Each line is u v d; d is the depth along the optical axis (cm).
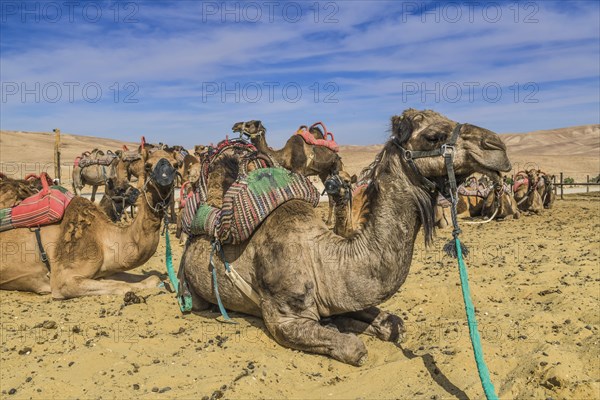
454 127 505
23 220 809
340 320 625
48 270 818
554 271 926
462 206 1838
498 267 984
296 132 1464
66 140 12394
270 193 605
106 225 829
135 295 761
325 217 1781
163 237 1392
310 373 529
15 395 483
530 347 576
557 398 477
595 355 554
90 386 497
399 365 526
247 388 491
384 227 535
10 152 8906
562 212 2086
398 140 525
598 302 739
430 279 893
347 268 553
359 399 476
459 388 489
